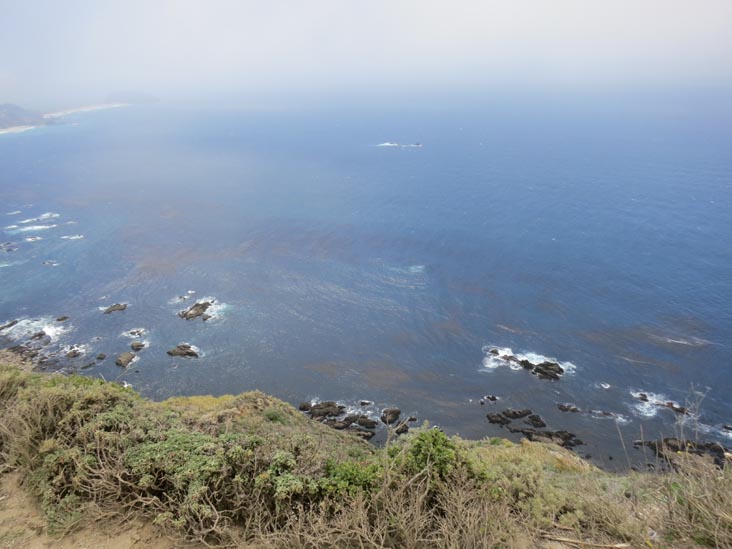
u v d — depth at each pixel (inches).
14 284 2393.0
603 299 2278.5
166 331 1993.1
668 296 2292.1
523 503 275.4
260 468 277.3
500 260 2738.7
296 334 1999.3
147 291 2349.9
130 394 409.4
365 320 2118.6
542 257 2765.7
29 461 289.0
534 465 342.0
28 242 3004.4
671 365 1775.3
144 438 304.3
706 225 3193.9
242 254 2866.6
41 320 2054.6
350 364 1812.3
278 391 1659.7
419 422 1509.6
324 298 2315.5
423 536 239.8
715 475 255.3
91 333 1959.9
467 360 1839.3
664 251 2807.6
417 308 2223.2
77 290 2348.7
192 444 292.2
